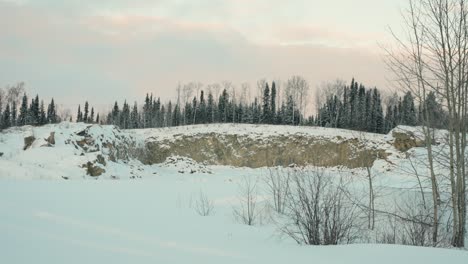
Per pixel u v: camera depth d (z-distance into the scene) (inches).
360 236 419.5
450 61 426.3
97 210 404.8
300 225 410.0
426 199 538.3
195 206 532.4
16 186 610.9
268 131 1736.0
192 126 1900.8
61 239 251.8
